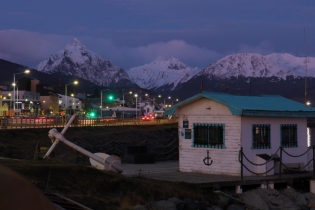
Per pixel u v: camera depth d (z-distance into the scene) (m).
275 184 23.97
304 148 26.92
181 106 25.48
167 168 27.22
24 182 9.16
